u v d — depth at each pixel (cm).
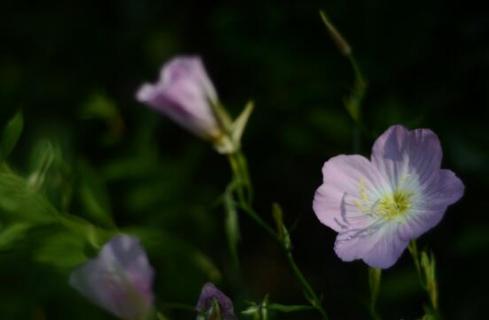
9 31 90
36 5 90
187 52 87
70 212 61
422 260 54
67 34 89
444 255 75
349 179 55
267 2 79
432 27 76
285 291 78
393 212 54
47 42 89
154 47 87
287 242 55
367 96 75
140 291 51
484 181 73
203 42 86
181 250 66
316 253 79
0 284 66
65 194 59
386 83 76
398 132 55
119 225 75
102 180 71
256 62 79
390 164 55
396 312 72
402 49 76
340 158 55
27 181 57
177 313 68
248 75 82
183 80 58
